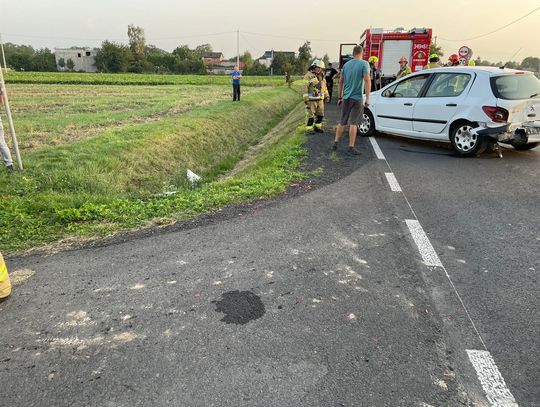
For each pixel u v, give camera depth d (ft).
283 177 22.90
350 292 11.46
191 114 53.72
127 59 330.34
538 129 25.96
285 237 15.08
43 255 14.11
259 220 16.76
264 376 8.37
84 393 7.98
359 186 21.38
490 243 14.65
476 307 10.76
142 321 10.22
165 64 355.77
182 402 7.74
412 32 59.93
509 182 21.98
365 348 9.20
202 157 41.70
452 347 9.25
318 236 15.19
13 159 27.58
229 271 12.62
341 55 87.35
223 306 10.81
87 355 9.05
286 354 9.00
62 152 30.30
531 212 17.67
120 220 17.33
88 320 10.31
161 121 46.32
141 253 13.98
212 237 15.16
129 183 29.25
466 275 12.40
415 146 31.14
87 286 11.92
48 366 8.72
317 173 23.73
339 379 8.29
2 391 8.05
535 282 12.01
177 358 8.91
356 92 26.96
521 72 27.17
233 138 51.31
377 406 7.64
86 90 111.04
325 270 12.66
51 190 22.66
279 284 11.86
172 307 10.80
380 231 15.67
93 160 29.19
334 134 36.24
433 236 15.23
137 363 8.77
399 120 31.86
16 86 131.64
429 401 7.77
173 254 13.84
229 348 9.21
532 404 7.75
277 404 7.68
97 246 14.70
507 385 8.19
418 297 11.21
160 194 21.67
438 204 18.71
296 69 326.44
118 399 7.82
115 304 10.98
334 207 18.30
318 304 10.87
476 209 18.06
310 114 35.73
